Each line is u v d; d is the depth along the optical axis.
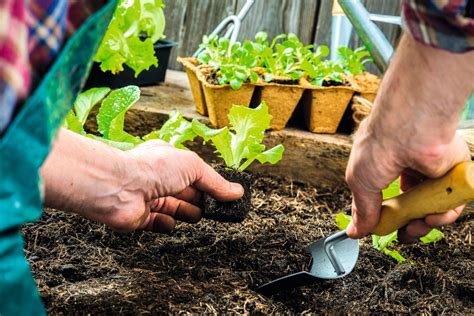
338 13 2.09
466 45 0.76
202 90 2.00
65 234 1.44
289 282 1.28
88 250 1.39
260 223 1.61
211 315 1.18
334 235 1.27
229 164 1.53
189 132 1.56
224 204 1.39
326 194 1.90
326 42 2.61
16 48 0.63
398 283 1.41
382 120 0.89
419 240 1.62
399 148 0.91
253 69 2.03
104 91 1.54
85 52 0.71
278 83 1.94
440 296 1.38
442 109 0.85
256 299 1.25
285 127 2.05
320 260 1.38
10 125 0.65
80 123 1.49
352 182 1.01
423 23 0.77
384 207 1.09
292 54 2.10
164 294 1.22
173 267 1.34
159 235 1.48
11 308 0.71
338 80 1.99
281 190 1.88
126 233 1.46
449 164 0.98
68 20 0.70
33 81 0.68
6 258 0.69
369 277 1.40
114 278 1.28
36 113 0.65
